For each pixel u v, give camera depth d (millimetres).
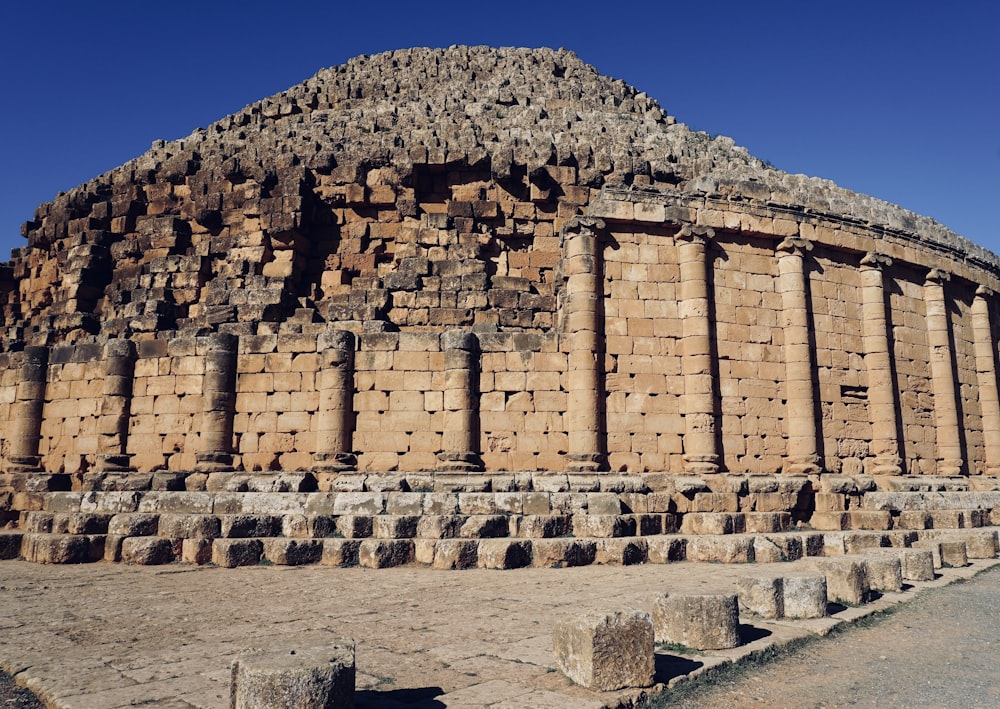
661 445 23188
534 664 9281
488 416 23016
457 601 13578
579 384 22797
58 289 30328
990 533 20688
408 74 41688
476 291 25781
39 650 10180
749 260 25359
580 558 18516
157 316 26188
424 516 19125
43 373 25953
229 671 9023
